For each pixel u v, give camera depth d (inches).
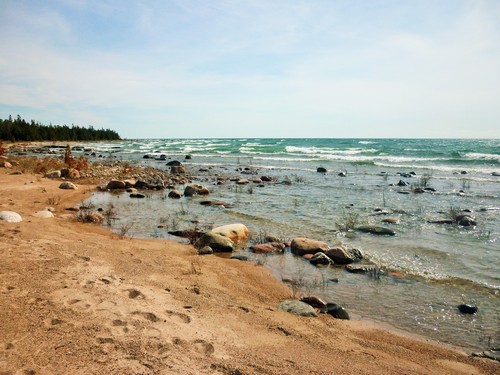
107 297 184.4
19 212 401.1
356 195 600.4
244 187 690.8
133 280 218.7
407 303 222.1
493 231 380.2
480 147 2059.5
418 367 151.6
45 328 146.6
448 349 171.3
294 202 538.6
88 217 406.6
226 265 282.5
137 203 527.5
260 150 2000.5
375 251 320.2
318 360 147.2
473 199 564.4
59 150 1856.5
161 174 868.0
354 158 1411.2
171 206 510.0
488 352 169.0
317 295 233.8
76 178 757.3
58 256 242.4
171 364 130.1
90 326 152.1
